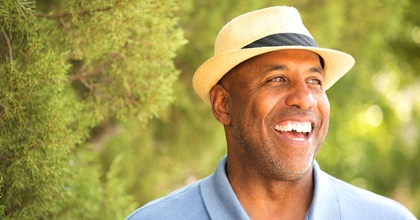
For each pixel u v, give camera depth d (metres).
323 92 3.17
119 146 5.87
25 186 3.61
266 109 3.09
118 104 4.21
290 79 3.12
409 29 8.08
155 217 3.23
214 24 5.65
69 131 3.56
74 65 4.81
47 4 4.32
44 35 3.73
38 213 3.70
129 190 6.05
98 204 4.31
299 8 6.35
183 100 5.79
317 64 3.17
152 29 3.98
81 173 4.20
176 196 3.29
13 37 3.81
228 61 3.16
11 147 3.52
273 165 3.09
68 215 4.09
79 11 3.71
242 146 3.18
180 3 5.04
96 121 4.27
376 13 6.92
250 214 3.19
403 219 3.21
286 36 3.15
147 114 4.20
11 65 3.44
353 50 7.08
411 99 10.57
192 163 6.19
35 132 3.52
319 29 6.44
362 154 11.34
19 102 3.45
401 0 6.95
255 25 3.21
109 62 4.12
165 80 4.13
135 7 3.66
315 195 3.14
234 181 3.23
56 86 3.57
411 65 8.77
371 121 11.25
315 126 3.12
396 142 11.22
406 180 11.34
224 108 3.34
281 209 3.18
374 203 3.22
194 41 5.68
